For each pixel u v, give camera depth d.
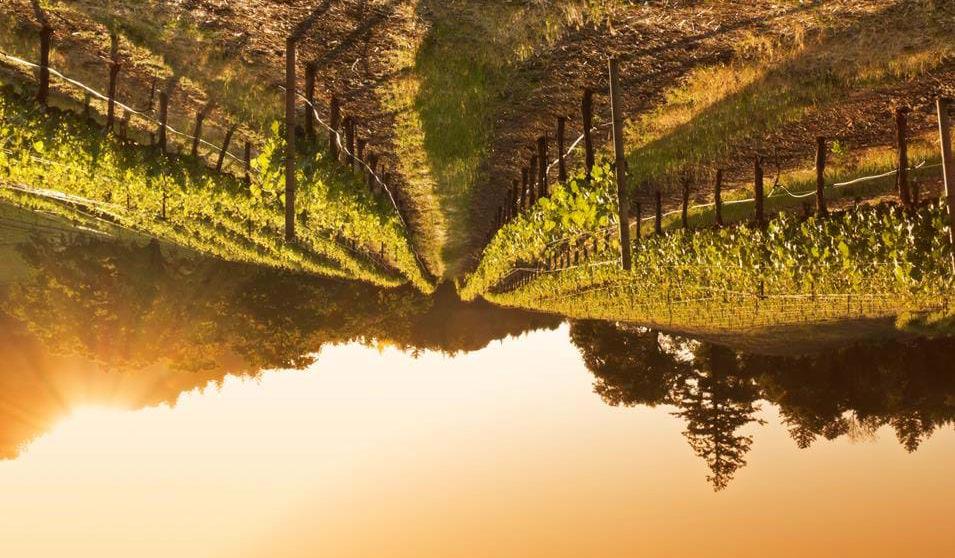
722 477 51.72
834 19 7.97
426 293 63.97
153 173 12.65
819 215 12.45
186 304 35.31
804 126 12.41
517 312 84.75
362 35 9.36
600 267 19.69
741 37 8.57
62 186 15.31
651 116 11.49
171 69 11.36
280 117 12.26
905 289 12.74
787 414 42.75
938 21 7.78
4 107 9.89
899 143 10.98
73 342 29.47
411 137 13.34
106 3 9.62
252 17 9.39
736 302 24.36
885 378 35.53
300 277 47.94
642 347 55.56
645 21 8.34
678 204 20.09
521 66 9.69
